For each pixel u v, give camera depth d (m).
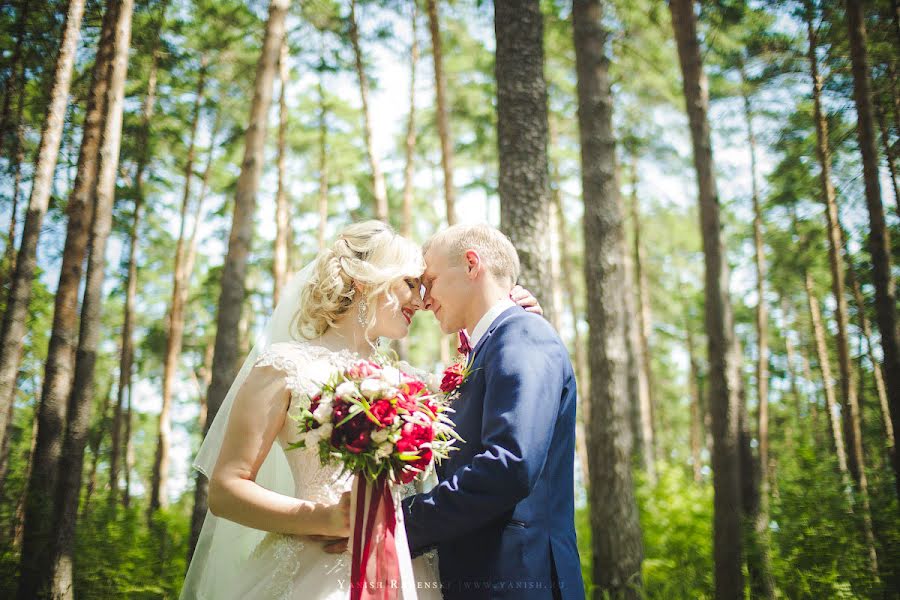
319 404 2.05
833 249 10.19
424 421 2.04
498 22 5.46
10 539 6.29
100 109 6.78
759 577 5.61
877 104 7.95
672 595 6.59
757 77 8.84
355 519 2.01
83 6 6.78
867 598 5.76
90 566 6.57
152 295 21.61
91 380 6.30
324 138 17.17
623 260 14.11
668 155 13.51
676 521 9.08
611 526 5.72
